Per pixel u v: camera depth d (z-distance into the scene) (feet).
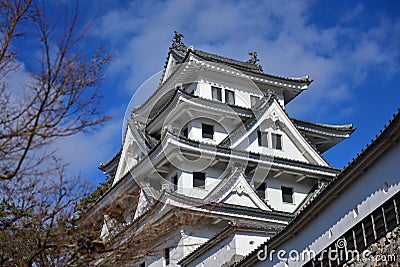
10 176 30.45
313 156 110.73
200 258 84.17
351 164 54.49
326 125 119.03
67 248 36.91
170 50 114.62
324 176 109.50
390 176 51.65
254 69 123.85
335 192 57.47
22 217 37.99
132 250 38.70
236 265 70.74
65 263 37.45
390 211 51.31
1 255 37.91
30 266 36.58
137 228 41.32
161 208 47.14
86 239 36.37
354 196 55.93
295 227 62.03
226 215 88.94
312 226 60.90
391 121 49.34
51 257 37.83
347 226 56.18
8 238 37.99
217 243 81.51
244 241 80.59
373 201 53.36
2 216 37.60
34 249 38.01
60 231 36.29
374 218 53.21
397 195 50.70
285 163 105.29
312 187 110.73
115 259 38.04
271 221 93.25
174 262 87.15
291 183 109.29
